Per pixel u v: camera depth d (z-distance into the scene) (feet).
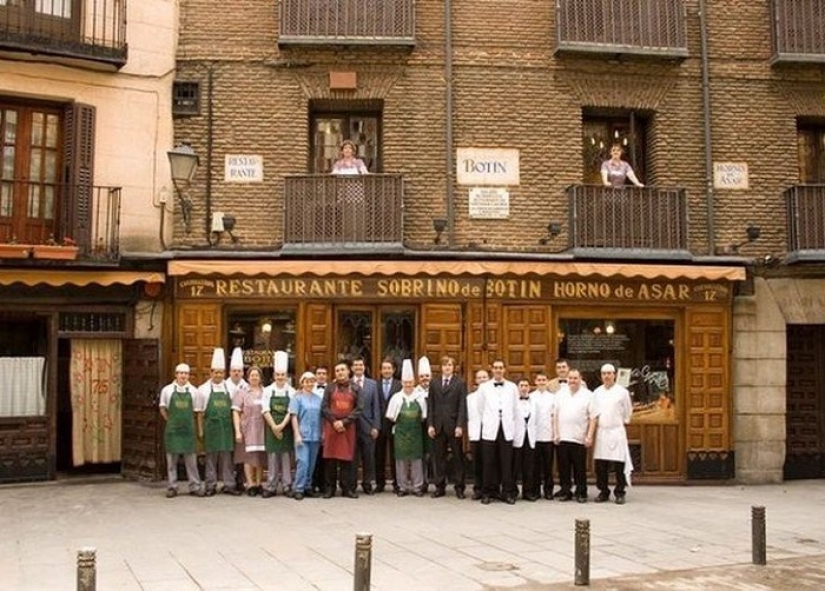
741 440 47.93
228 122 47.26
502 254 46.88
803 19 49.83
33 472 43.60
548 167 48.37
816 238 48.24
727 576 26.76
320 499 40.24
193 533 32.01
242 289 45.62
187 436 40.60
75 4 45.57
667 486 46.91
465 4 48.73
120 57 45.16
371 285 46.11
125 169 45.96
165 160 46.73
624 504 40.14
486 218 47.70
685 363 47.83
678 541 31.81
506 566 27.55
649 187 47.91
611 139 50.62
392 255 46.16
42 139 45.37
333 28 46.85
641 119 50.75
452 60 48.26
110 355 46.01
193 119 47.14
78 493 41.04
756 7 50.57
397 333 47.16
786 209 49.39
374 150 49.16
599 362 48.08
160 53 47.01
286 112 47.55
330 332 46.26
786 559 29.14
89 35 45.60
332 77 47.37
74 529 32.65
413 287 46.24
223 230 46.52
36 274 42.96
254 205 47.01
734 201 49.49
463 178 47.83
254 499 40.01
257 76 47.55
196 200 46.80
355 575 22.16
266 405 40.68
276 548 29.60
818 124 51.60
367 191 46.37
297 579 25.61
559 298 47.06
